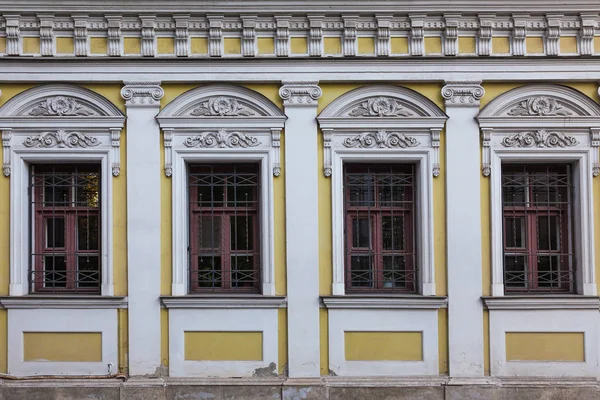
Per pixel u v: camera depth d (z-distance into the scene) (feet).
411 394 22.48
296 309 22.82
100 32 23.16
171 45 23.20
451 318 22.76
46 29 22.97
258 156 23.21
